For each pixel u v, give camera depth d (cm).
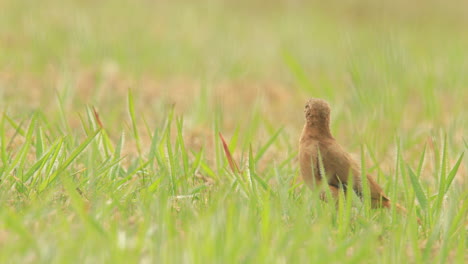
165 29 3816
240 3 5072
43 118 1647
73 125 1933
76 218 1089
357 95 2162
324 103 1367
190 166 1598
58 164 1309
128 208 1196
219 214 1043
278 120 2391
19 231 970
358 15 5216
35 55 2986
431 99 2395
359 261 981
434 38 4466
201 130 2005
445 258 1059
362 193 1334
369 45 3047
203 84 2278
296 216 1170
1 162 1433
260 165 1727
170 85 2711
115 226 1016
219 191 1250
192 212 1144
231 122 2262
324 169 1334
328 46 3697
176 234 1022
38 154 1377
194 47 3434
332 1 5372
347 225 1154
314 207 1263
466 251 1130
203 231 1004
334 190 1333
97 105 2117
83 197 1223
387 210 1332
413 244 1060
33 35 3259
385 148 1908
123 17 4003
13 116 1870
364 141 1886
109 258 933
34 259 937
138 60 3031
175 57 3219
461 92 2667
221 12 4634
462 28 5125
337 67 3183
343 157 1343
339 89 2809
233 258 947
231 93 2694
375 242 1115
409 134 2067
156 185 1283
